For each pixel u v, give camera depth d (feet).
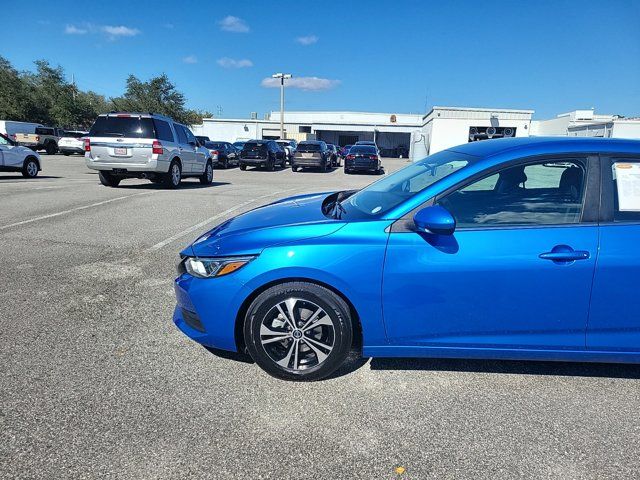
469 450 8.11
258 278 9.66
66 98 167.94
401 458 7.86
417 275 9.42
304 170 88.58
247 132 204.85
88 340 11.69
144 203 33.37
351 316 10.01
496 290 9.39
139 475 7.32
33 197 34.30
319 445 8.13
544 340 9.64
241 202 35.45
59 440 8.05
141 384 9.82
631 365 11.21
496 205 9.70
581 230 9.41
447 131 110.93
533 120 121.49
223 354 11.21
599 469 7.73
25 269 17.22
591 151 9.84
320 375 10.03
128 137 40.83
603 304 9.38
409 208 9.73
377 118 211.61
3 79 155.33
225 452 7.89
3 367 10.30
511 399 9.70
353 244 9.52
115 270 17.39
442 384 10.19
